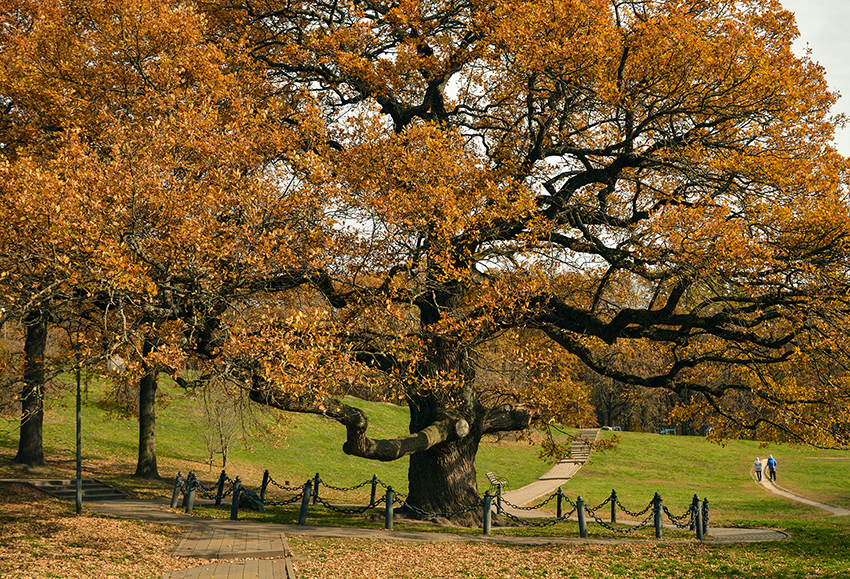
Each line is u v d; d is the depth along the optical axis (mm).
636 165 15844
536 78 15023
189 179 10773
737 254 12203
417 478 17312
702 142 14898
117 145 9914
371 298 12234
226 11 16203
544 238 15008
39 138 13141
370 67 14812
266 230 10891
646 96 14789
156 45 12586
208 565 10992
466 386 16734
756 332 15523
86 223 8711
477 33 15352
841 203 13320
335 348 10562
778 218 13578
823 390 16062
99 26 13422
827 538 16750
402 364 13469
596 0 13070
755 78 13344
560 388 18203
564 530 17969
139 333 10289
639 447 54156
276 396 11969
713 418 18031
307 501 15766
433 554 12578
